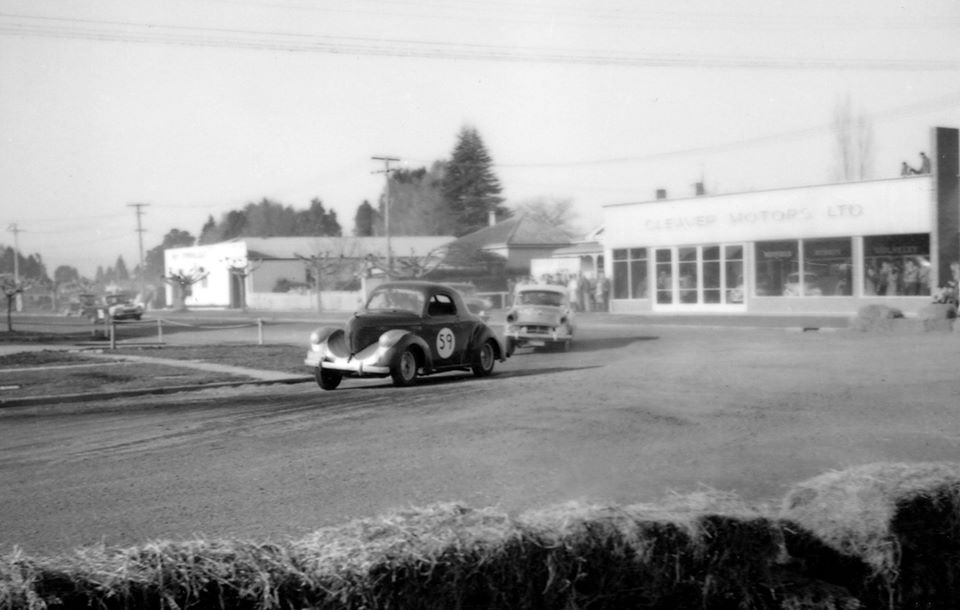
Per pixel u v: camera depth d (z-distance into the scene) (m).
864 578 5.39
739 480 8.76
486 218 100.00
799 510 5.60
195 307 80.38
